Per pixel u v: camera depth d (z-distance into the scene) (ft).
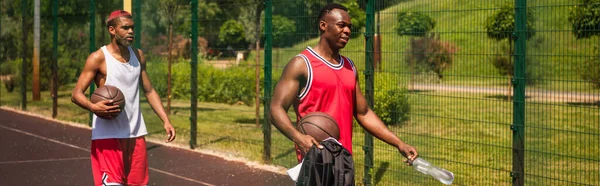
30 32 55.42
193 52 33.96
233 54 41.34
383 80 34.91
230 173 28.30
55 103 45.50
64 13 47.29
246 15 39.01
